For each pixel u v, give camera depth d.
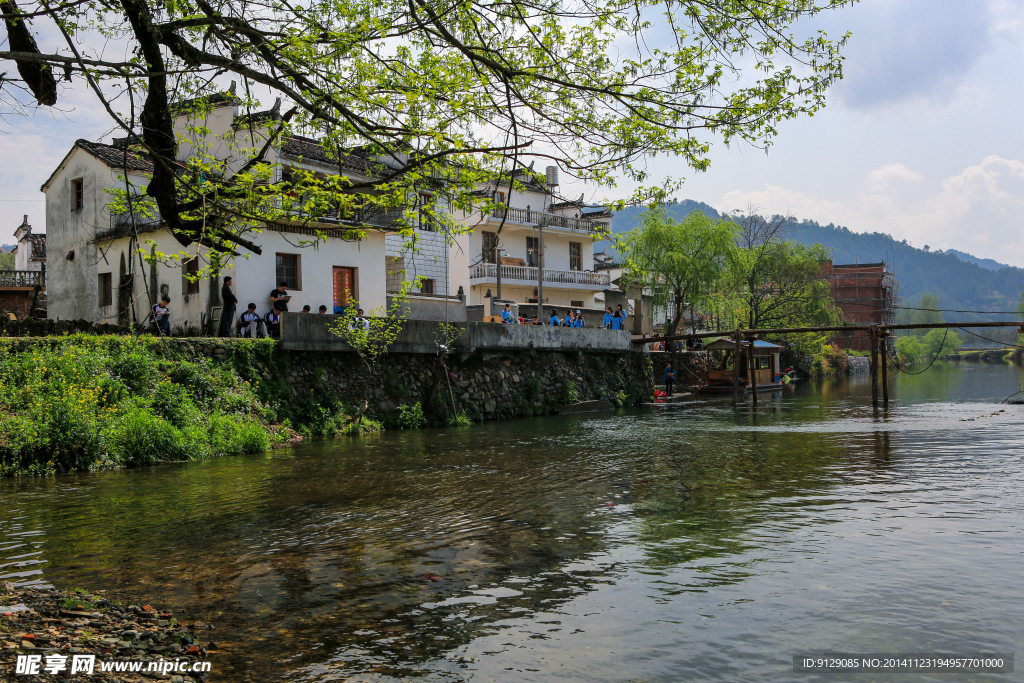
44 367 16.22
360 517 10.46
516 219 44.25
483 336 27.92
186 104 7.32
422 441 20.28
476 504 11.38
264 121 7.19
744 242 69.31
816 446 18.92
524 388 30.66
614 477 13.98
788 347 69.81
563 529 9.72
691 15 6.24
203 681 5.15
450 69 7.05
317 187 6.64
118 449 15.45
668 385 44.75
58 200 29.77
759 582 7.41
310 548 8.76
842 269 105.38
